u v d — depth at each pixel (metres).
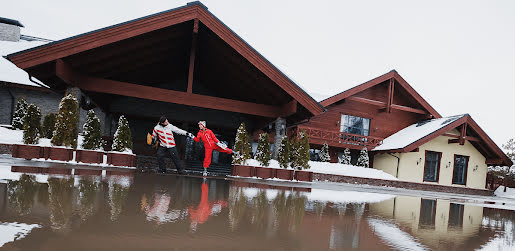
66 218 1.64
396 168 19.53
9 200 2.05
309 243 1.60
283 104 12.38
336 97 19.02
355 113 20.81
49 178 3.70
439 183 20.03
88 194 2.62
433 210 4.34
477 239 2.17
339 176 15.89
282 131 12.48
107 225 1.57
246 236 1.62
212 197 3.33
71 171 5.18
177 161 8.39
